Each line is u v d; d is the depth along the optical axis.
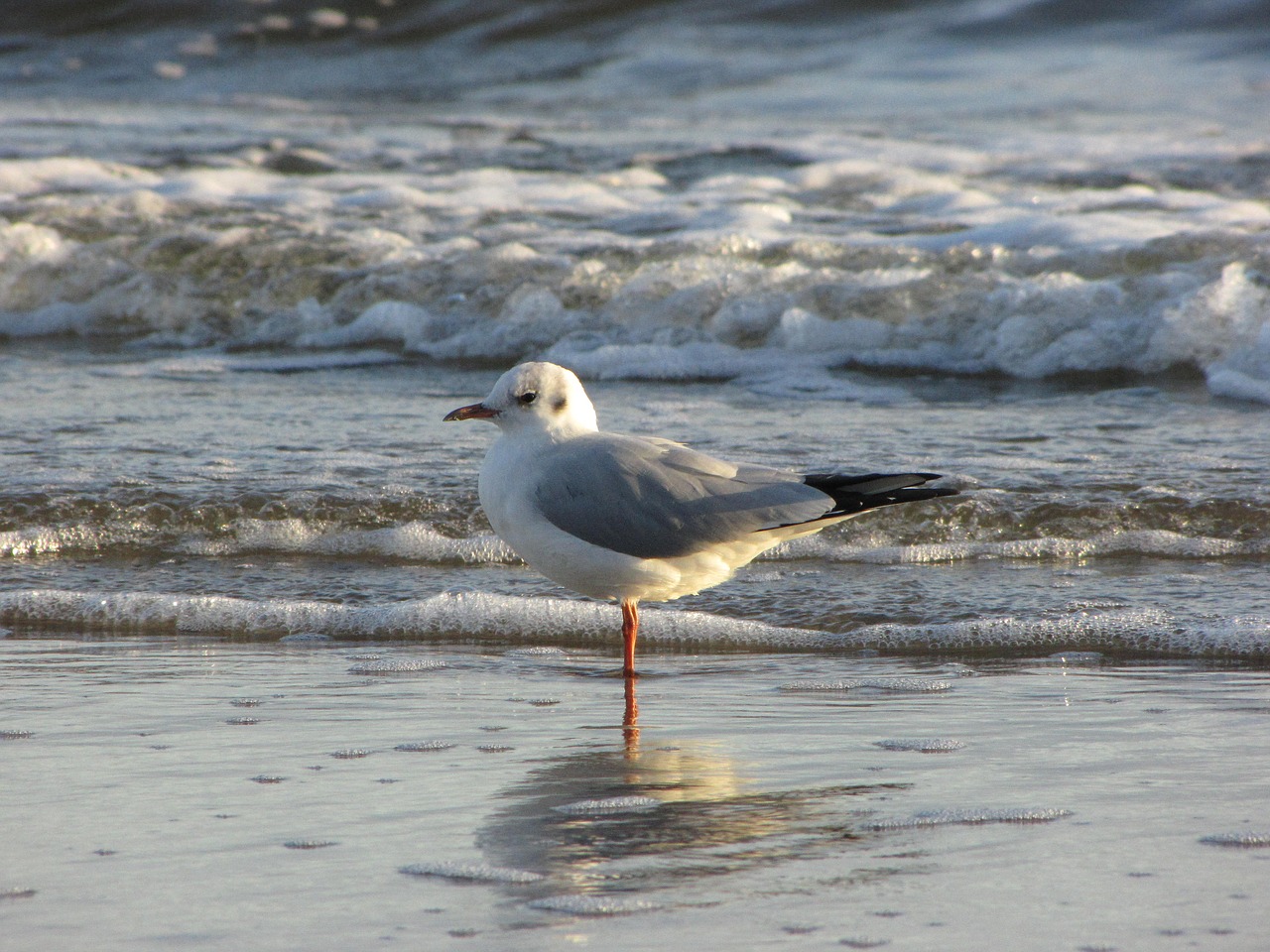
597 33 42.25
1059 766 6.84
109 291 21.39
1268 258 18.59
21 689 8.38
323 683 8.56
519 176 26.38
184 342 20.28
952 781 6.64
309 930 5.00
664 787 6.61
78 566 11.23
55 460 13.25
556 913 5.14
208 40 42.53
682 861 5.66
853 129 31.00
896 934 4.93
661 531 8.54
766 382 17.42
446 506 12.07
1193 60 36.03
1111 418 14.94
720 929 4.98
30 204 23.52
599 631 9.84
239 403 16.02
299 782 6.68
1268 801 6.25
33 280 21.62
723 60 39.59
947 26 39.91
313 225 22.97
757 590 10.52
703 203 24.19
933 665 8.95
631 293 19.56
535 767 6.95
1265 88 33.19
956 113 32.72
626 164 27.27
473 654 9.33
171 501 12.07
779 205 23.89
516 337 19.28
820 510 8.52
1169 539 11.33
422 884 5.43
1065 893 5.26
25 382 17.20
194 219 23.36
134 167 26.95
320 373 18.16
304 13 43.69
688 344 18.70
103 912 5.16
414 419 15.15
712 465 8.76
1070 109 32.41
